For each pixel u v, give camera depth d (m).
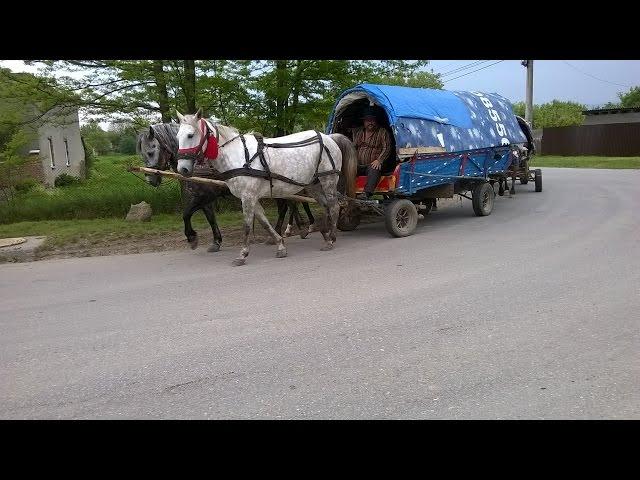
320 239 10.89
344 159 9.96
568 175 24.31
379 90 10.34
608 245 8.84
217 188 9.52
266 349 4.96
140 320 5.94
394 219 10.41
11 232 12.29
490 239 9.92
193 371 4.54
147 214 13.64
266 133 14.23
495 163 13.23
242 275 7.87
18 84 13.25
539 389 4.05
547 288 6.58
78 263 9.35
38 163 22.94
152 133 9.21
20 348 5.21
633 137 36.94
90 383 4.38
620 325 5.29
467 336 5.11
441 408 3.82
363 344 5.00
